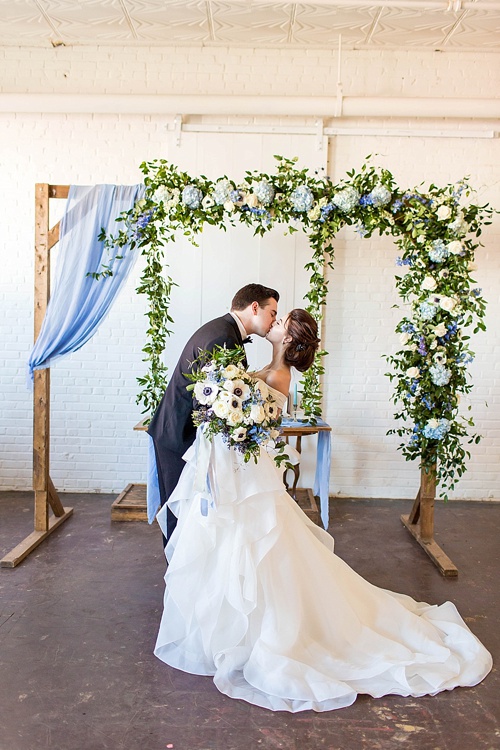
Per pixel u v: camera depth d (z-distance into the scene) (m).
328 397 5.47
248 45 5.14
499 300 5.34
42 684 2.74
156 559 4.14
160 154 5.22
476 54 5.18
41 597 3.57
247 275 5.25
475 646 2.94
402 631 2.96
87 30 4.90
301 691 2.61
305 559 2.87
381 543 4.52
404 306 5.36
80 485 5.55
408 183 5.26
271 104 5.01
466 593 3.73
